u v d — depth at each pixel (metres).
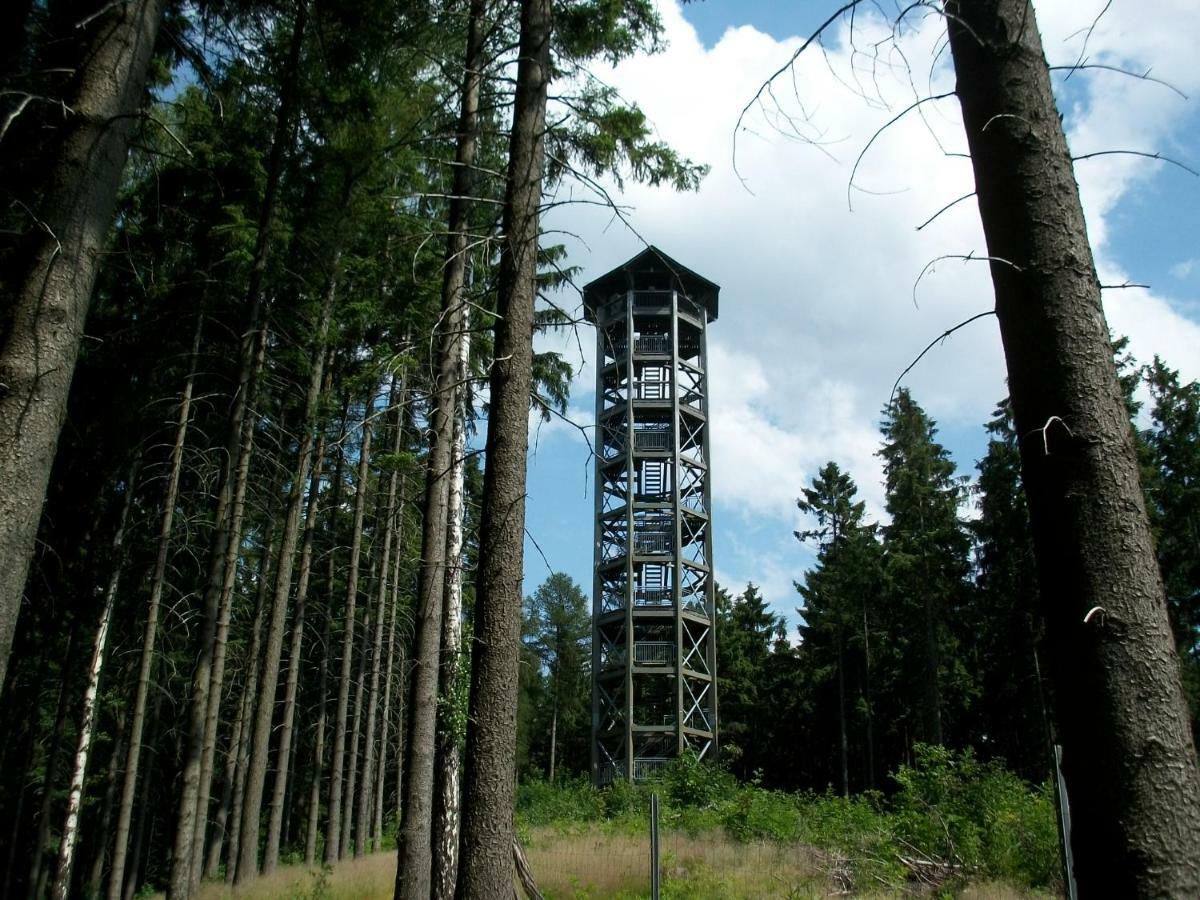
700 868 14.47
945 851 14.61
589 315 7.38
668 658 32.09
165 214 16.22
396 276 14.07
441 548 10.80
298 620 22.39
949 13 3.74
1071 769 3.01
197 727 12.85
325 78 12.28
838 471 48.69
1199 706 23.83
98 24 5.73
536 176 7.46
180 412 18.06
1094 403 3.24
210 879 22.53
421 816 10.01
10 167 8.10
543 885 13.88
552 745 57.38
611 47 9.27
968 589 34.12
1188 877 2.70
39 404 4.97
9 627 4.70
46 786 21.45
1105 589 3.03
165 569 20.58
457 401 11.52
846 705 44.03
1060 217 3.49
